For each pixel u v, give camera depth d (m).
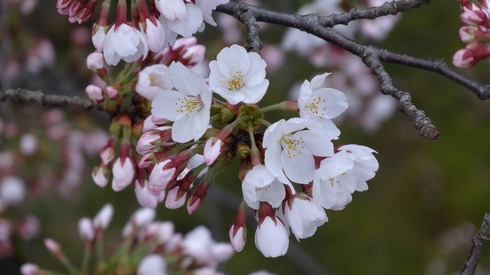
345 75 1.60
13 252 1.70
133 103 1.07
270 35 1.76
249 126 0.95
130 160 1.04
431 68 1.02
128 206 1.94
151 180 0.95
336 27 1.34
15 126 1.52
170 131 0.96
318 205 0.94
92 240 1.18
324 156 0.93
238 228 0.96
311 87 0.94
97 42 0.99
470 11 1.03
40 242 1.88
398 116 2.10
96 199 1.94
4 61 1.42
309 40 1.43
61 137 1.54
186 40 1.08
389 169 2.10
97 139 1.60
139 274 1.15
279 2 1.58
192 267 1.18
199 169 0.96
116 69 1.56
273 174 0.92
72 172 1.56
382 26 1.31
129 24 0.98
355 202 2.08
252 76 0.95
